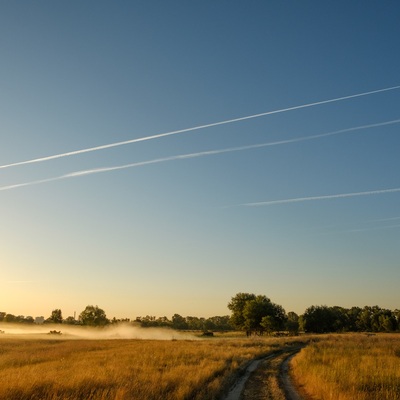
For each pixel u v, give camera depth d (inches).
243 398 668.1
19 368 885.8
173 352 1440.7
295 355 1595.7
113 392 554.6
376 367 938.1
